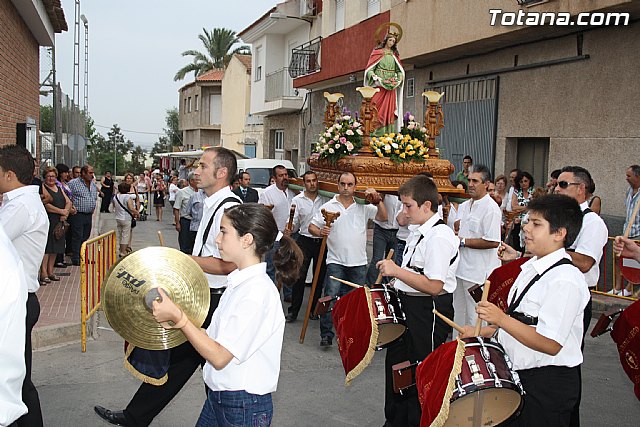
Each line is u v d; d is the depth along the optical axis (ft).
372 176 27.09
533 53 43.39
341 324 16.85
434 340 16.63
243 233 11.01
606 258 35.37
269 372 11.09
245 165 52.13
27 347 15.35
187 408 19.63
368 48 60.03
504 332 12.76
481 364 12.05
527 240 12.57
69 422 18.21
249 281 10.96
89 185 42.47
